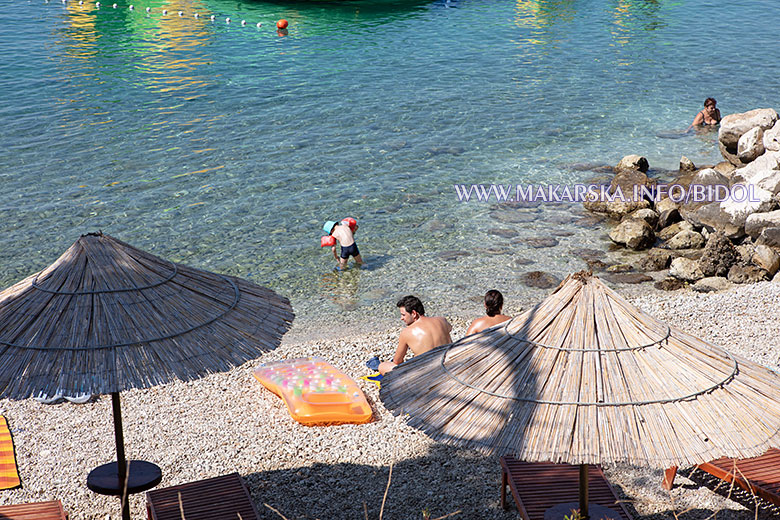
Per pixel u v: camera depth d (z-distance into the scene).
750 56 29.75
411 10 38.78
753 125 17.02
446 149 19.08
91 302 4.83
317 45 30.80
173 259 13.06
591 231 14.79
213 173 17.05
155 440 7.53
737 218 13.63
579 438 3.79
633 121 21.66
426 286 12.45
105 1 38.72
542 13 38.66
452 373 4.42
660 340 4.24
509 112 22.27
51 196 15.50
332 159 18.16
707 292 12.14
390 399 4.50
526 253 13.76
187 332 4.91
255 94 23.69
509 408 4.02
